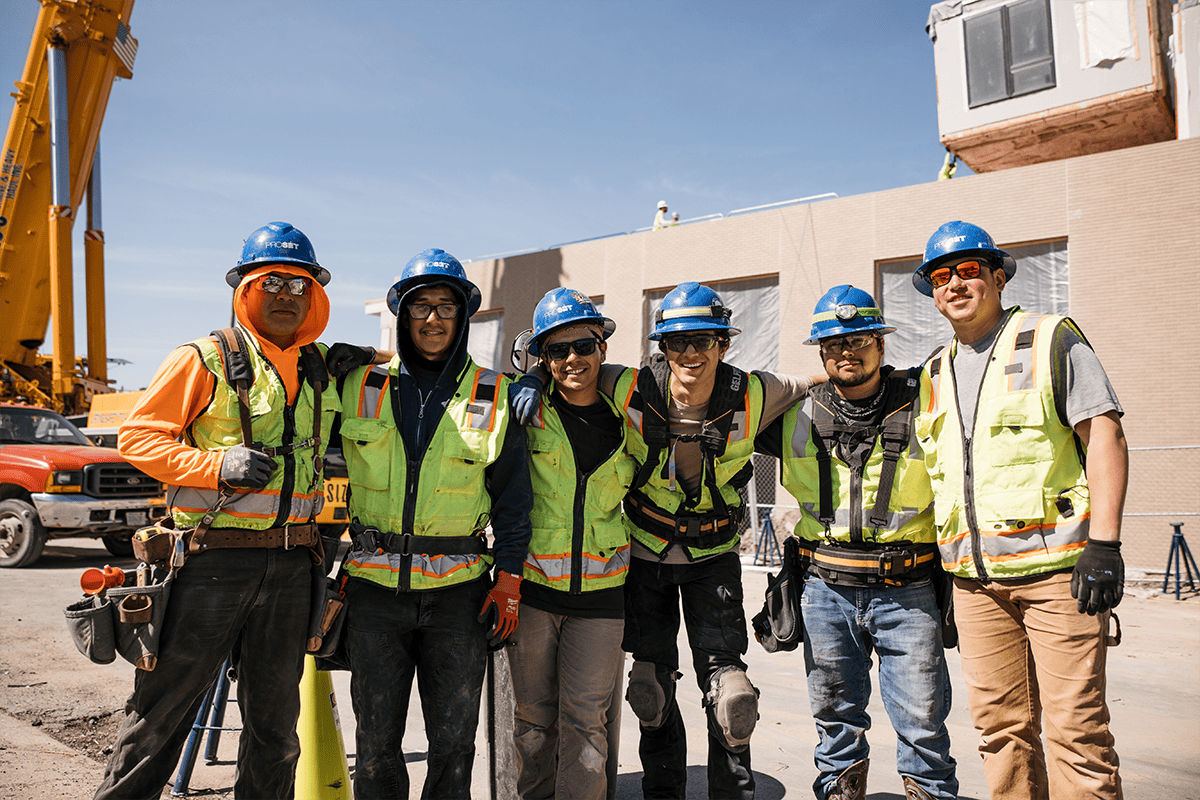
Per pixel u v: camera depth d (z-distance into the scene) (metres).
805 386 2.94
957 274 2.52
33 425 10.17
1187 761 3.64
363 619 2.43
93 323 16.64
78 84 14.80
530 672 2.73
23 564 8.93
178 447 2.25
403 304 2.59
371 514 2.50
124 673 4.84
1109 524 2.17
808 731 4.12
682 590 2.97
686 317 2.78
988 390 2.46
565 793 2.60
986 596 2.47
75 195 15.06
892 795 3.24
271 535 2.34
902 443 2.64
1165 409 9.41
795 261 12.28
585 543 2.70
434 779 2.41
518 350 3.10
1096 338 9.90
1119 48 12.16
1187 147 9.52
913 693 2.55
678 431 2.87
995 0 13.23
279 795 2.41
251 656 2.37
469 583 2.53
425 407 2.58
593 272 14.43
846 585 2.66
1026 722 2.44
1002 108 13.17
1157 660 5.63
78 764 3.37
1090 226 10.05
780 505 11.53
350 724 4.12
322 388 2.50
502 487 2.64
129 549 10.55
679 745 2.99
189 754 3.21
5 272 14.47
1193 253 9.41
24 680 4.58
